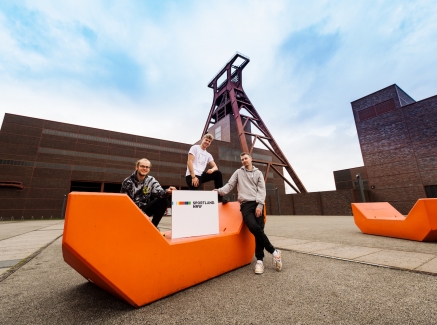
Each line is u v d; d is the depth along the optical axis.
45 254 3.64
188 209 2.26
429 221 3.85
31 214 22.98
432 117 16.30
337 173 43.00
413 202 16.62
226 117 38.94
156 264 1.69
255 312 1.46
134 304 1.53
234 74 39.34
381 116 19.14
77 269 1.59
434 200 3.86
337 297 1.67
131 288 1.50
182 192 2.26
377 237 4.73
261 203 2.54
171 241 1.95
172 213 2.12
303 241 4.41
